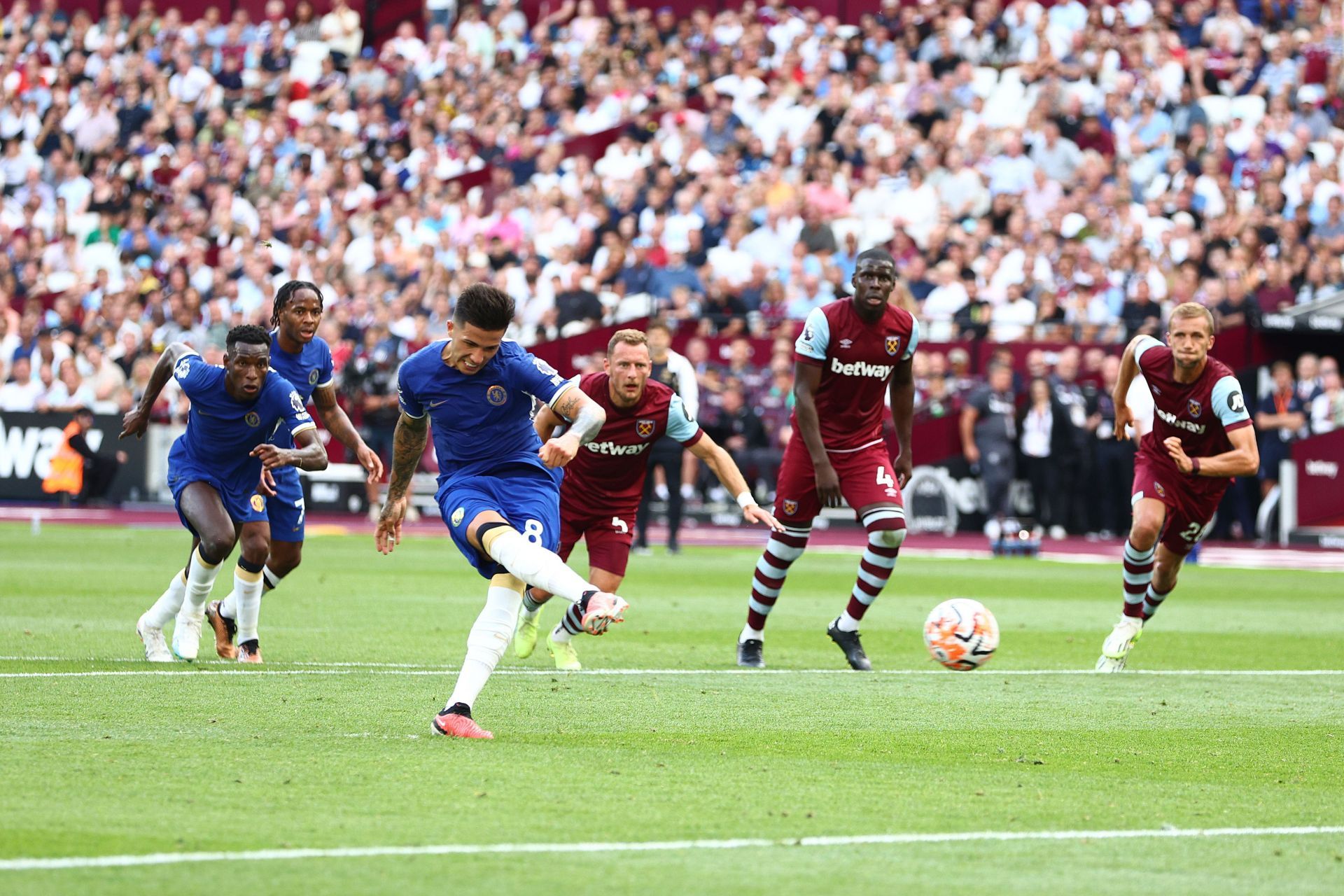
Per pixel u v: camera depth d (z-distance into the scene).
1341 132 79.50
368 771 15.03
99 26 93.94
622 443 24.73
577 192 76.12
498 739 17.25
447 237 74.19
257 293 76.06
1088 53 80.25
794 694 21.69
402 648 26.14
